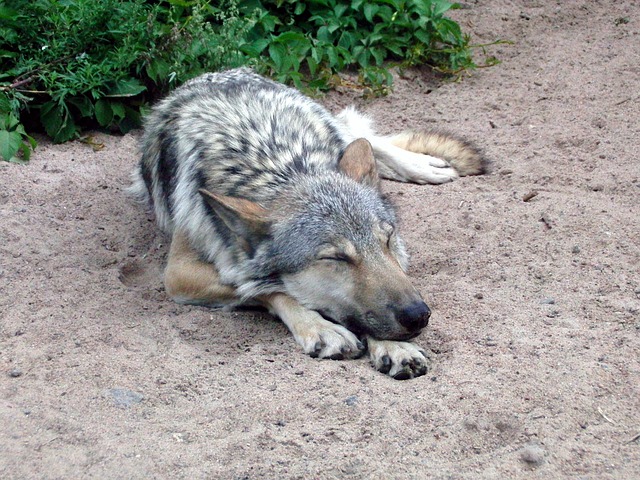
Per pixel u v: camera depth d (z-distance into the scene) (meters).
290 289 2.64
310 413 2.42
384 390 2.46
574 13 3.97
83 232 2.92
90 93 3.27
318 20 3.61
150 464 2.34
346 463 2.33
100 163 3.17
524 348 2.53
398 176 3.16
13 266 2.78
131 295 2.74
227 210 2.64
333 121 2.98
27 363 2.54
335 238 2.59
